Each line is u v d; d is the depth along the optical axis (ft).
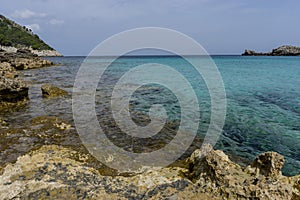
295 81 99.04
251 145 32.83
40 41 590.96
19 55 185.26
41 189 17.43
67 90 69.26
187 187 17.95
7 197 16.49
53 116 41.93
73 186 17.97
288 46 400.88
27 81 86.84
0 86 49.21
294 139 34.83
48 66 174.09
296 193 16.49
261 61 256.52
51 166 20.29
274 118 44.62
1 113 44.01
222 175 17.88
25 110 46.52
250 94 69.15
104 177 19.66
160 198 16.90
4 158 25.91
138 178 19.77
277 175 18.15
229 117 44.98
